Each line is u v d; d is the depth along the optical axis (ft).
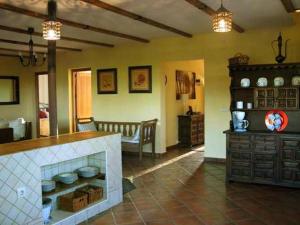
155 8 14.03
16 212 8.92
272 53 18.49
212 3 13.30
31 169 9.31
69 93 27.04
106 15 15.03
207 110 20.67
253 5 13.85
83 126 22.86
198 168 18.95
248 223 11.03
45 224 10.07
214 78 20.33
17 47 23.71
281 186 15.03
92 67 25.40
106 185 12.41
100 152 12.28
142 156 22.81
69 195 11.64
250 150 15.37
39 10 13.71
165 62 22.84
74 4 13.10
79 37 20.58
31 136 29.71
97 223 11.16
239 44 19.42
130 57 23.47
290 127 16.01
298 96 15.70
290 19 16.53
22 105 30.42
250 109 16.17
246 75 17.15
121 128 23.90
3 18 15.07
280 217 11.53
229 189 14.85
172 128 25.43
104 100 24.89
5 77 29.12
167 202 13.19
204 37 20.48
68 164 12.08
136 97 23.38
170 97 25.03
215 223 11.07
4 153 8.84
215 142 20.52
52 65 14.03
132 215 11.85
